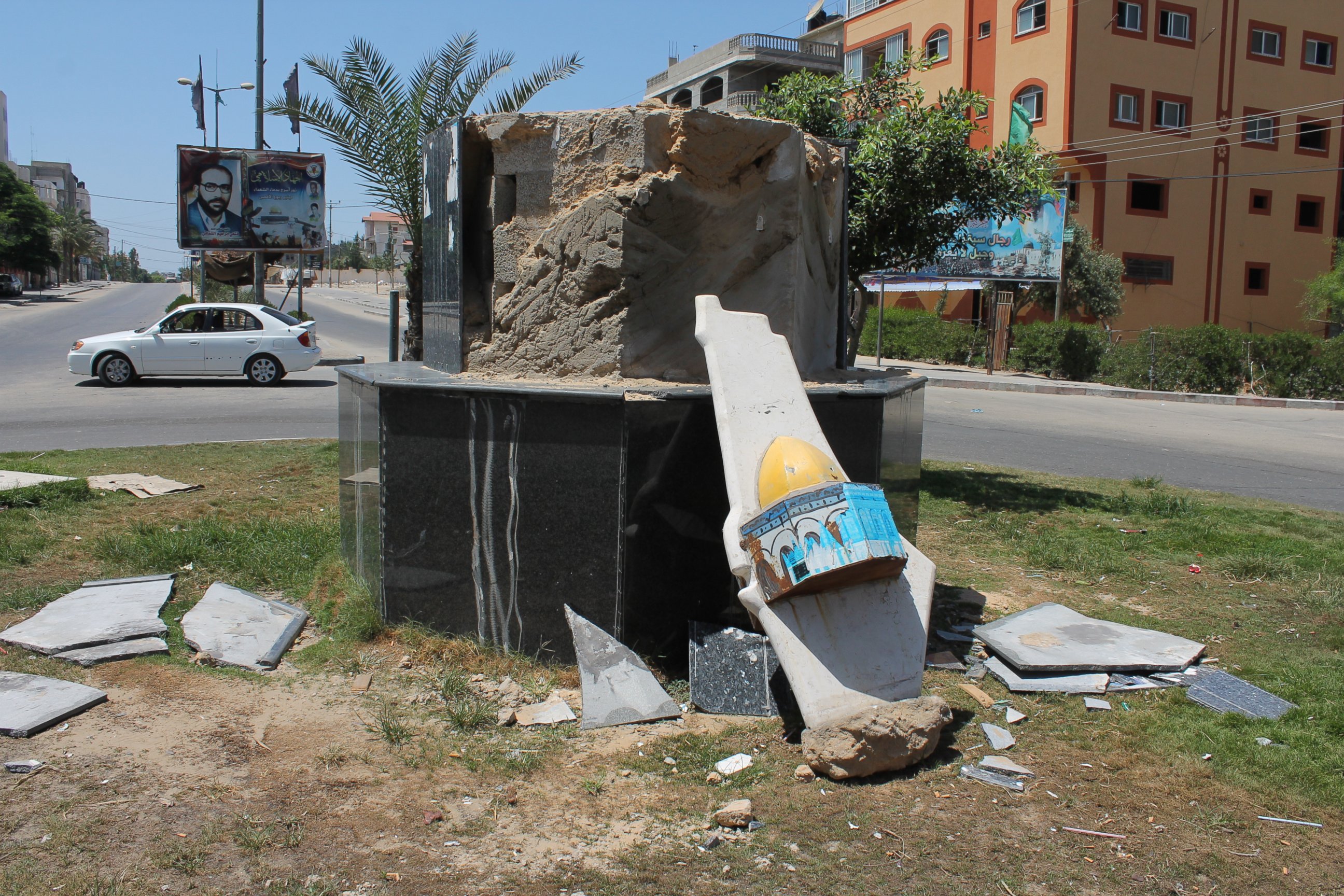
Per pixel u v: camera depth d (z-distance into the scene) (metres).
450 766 3.43
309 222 24.02
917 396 5.85
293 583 5.38
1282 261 33.88
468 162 5.07
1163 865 2.92
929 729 3.45
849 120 8.47
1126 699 4.18
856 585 3.69
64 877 2.69
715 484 4.27
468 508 4.34
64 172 118.31
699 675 4.02
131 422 12.13
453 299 5.12
